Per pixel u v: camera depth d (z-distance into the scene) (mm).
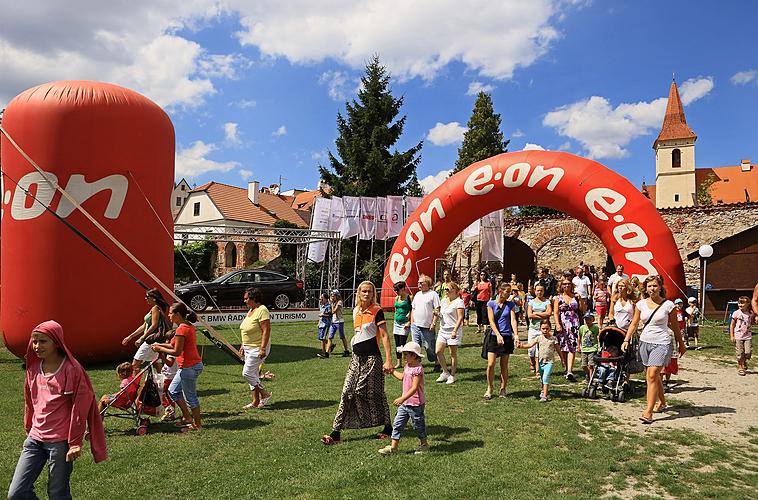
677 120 60438
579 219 13000
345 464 4930
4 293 9859
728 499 4129
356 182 31375
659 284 6398
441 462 4949
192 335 6113
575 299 8641
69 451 3516
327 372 9609
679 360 10070
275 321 17828
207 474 4734
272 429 6055
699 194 56438
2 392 8109
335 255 22141
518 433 5859
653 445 5418
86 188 9633
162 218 10547
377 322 5609
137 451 5336
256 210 43781
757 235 15500
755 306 8781
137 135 10117
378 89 32031
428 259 15367
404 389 5301
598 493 4285
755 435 5758
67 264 9539
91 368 9805
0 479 4699
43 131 9562
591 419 6395
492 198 13914
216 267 39125
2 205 9938
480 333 14070
